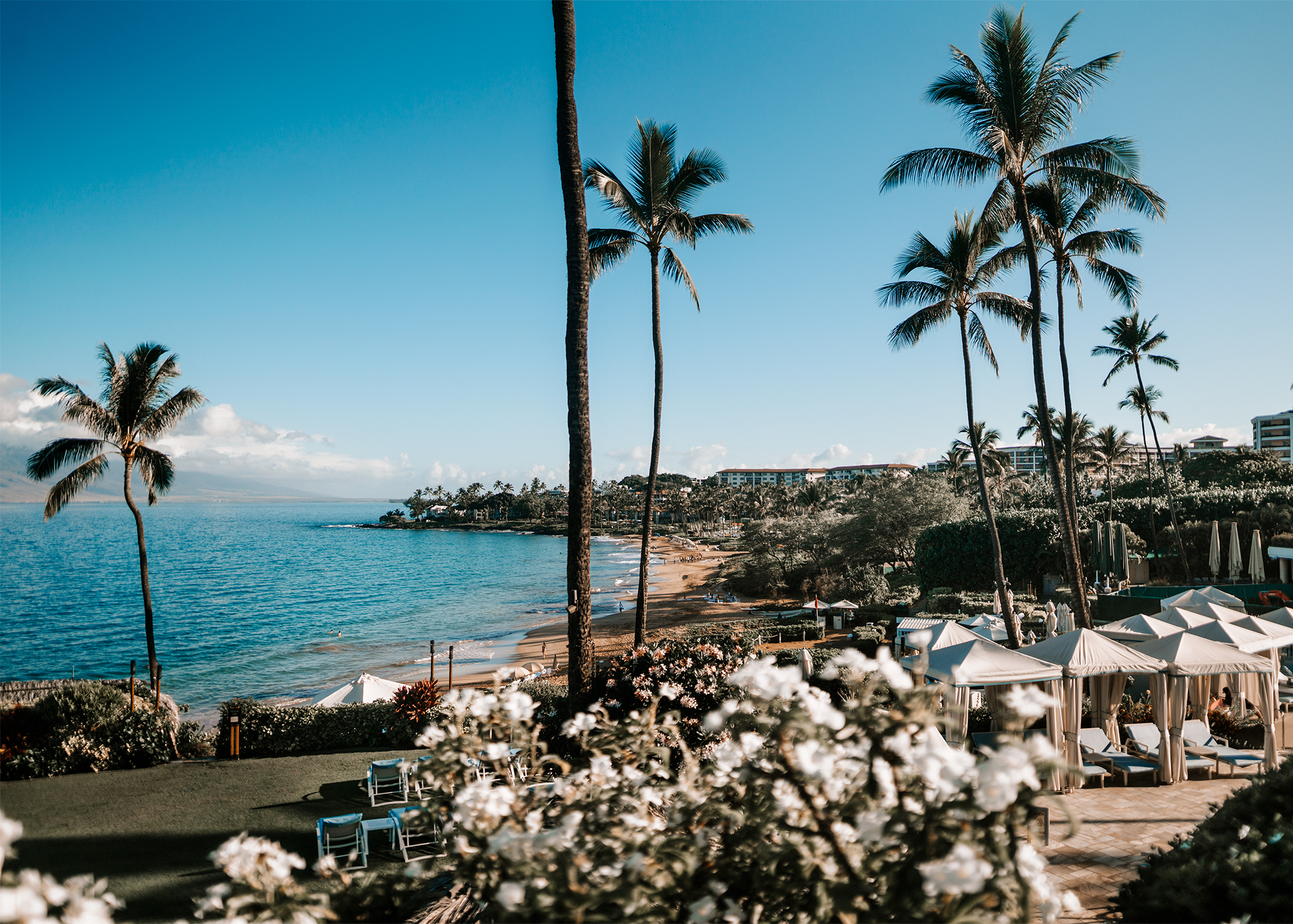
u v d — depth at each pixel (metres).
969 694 12.98
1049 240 20.78
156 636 47.88
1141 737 12.32
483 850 2.89
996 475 83.69
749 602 56.09
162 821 11.09
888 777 2.44
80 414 17.41
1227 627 12.48
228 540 159.50
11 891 1.76
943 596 35.41
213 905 2.62
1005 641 22.41
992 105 16.09
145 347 18.38
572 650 11.78
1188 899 4.33
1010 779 2.14
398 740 15.89
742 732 3.16
